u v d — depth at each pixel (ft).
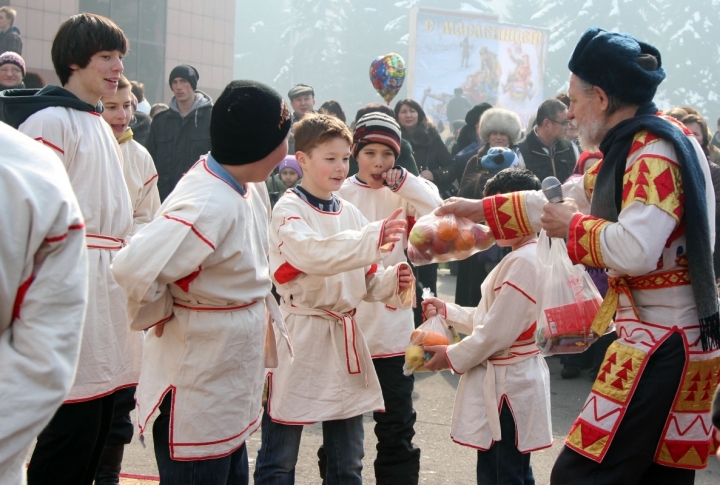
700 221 8.70
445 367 11.89
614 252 8.71
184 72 26.45
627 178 9.01
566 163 25.16
